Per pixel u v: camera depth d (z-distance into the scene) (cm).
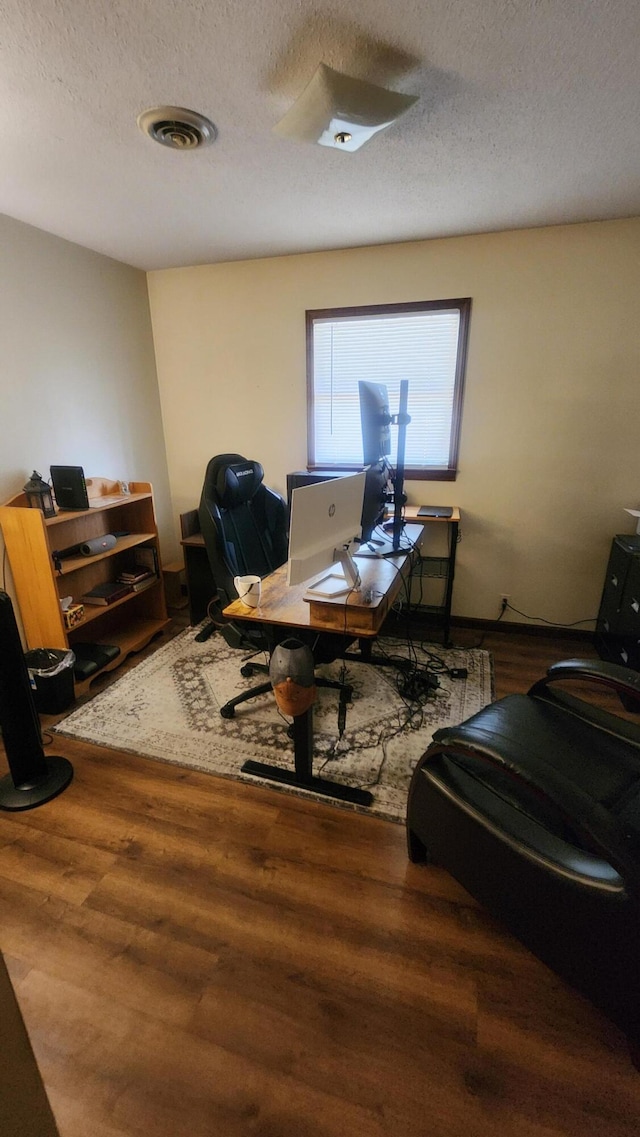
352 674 266
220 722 226
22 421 247
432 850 141
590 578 302
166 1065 106
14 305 237
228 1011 116
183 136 161
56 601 236
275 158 178
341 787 182
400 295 285
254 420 339
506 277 266
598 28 116
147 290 333
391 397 308
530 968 125
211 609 231
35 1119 73
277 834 166
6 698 172
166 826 170
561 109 148
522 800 129
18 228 235
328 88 130
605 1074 104
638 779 134
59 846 162
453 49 124
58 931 135
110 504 267
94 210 225
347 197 213
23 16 110
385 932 134
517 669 275
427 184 201
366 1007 117
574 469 288
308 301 302
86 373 285
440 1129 96
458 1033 112
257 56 126
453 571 295
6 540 234
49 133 160
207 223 243
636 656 237
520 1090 102
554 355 272
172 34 117
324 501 157
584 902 102
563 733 150
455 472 306
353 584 177
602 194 212
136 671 272
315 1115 98
